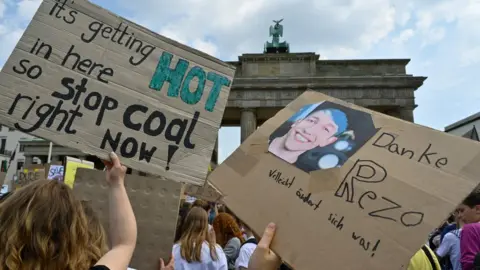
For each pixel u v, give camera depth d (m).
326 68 49.34
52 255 1.80
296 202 2.64
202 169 3.62
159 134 3.63
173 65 3.83
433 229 2.20
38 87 3.53
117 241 2.21
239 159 3.10
